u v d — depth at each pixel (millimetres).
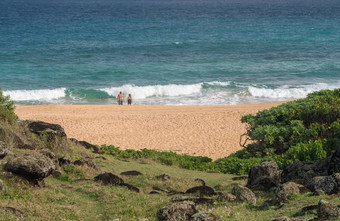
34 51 73625
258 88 44844
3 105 14969
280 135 17469
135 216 8109
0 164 9516
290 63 61156
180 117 31281
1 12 187125
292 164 11578
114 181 11180
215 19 144375
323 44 80562
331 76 52594
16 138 12969
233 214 7402
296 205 7543
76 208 8523
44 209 8062
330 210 6391
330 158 11039
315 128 16750
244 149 19203
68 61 63781
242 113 32219
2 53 70750
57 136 14578
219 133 26875
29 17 156750
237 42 85125
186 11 191875
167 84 49281
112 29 111938
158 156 17953
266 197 9367
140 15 166625
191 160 17922
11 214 7219
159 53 72062
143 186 11484
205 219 6652
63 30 109312
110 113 33000
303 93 43969
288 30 106312
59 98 42250
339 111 18062
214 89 45438
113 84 49281
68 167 12062
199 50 75250
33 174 9172
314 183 8828
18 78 51281
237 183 11859
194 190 10430
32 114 31500
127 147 23938
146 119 30766
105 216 8148
